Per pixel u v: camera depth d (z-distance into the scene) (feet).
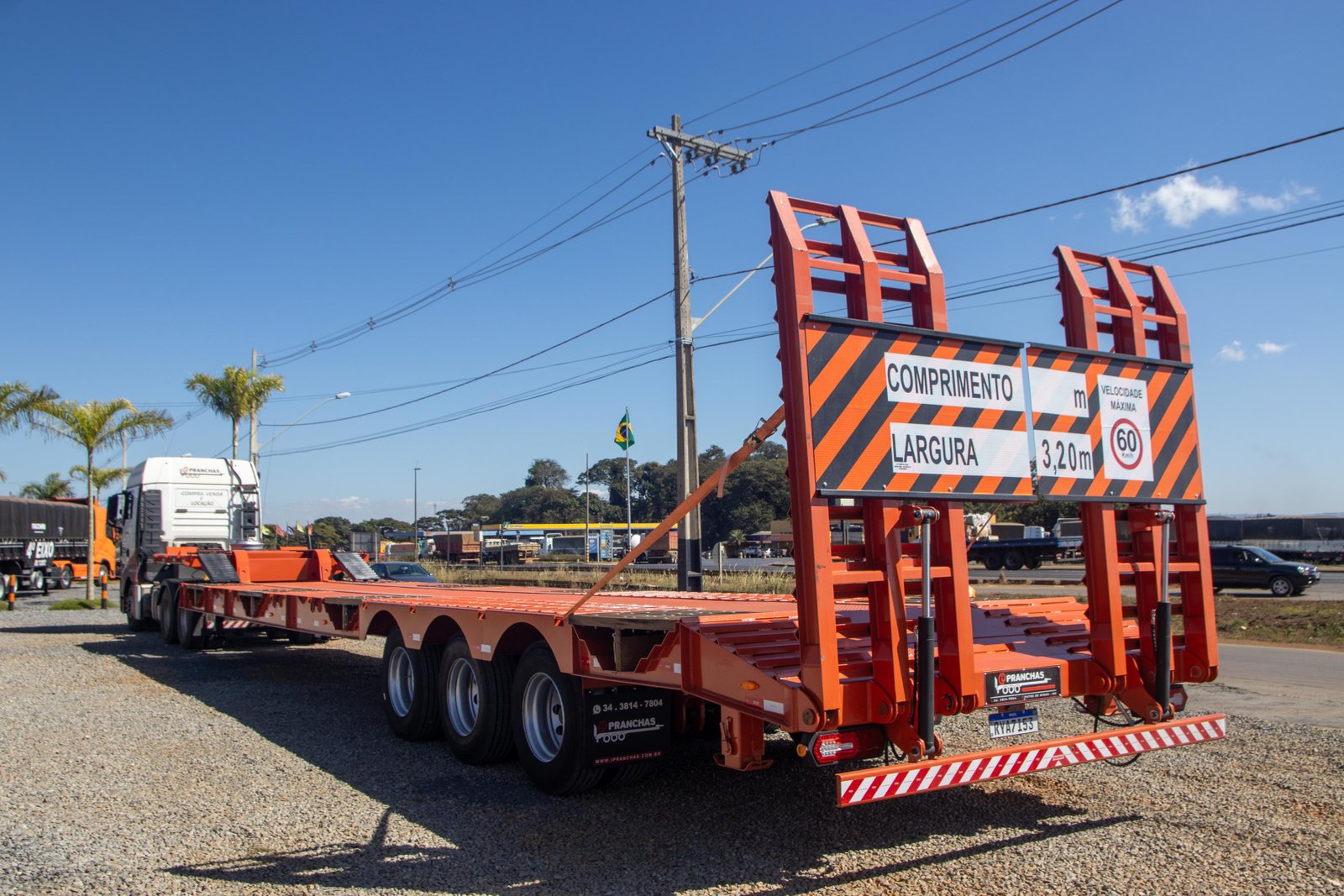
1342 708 33.09
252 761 25.84
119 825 19.79
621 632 19.85
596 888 16.12
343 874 16.84
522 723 23.06
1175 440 19.19
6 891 15.96
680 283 64.80
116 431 98.37
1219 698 35.53
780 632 18.84
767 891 15.88
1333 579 128.98
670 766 24.85
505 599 32.22
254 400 113.70
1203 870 16.63
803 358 14.62
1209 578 19.53
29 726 30.48
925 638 15.20
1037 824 19.45
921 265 16.51
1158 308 19.99
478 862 17.47
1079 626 21.85
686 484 62.49
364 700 36.24
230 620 48.29
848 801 14.67
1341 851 17.57
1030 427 16.92
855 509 16.05
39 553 119.24
